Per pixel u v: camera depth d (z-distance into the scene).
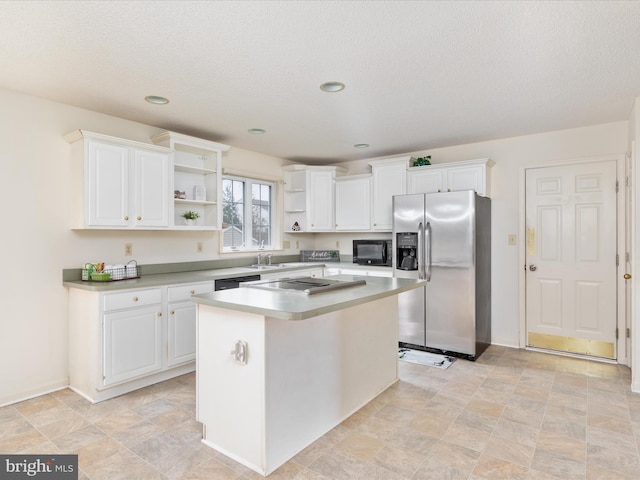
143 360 2.94
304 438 2.15
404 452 2.09
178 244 3.79
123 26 1.91
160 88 2.69
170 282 3.11
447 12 1.81
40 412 2.56
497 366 3.46
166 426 2.38
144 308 2.94
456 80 2.58
